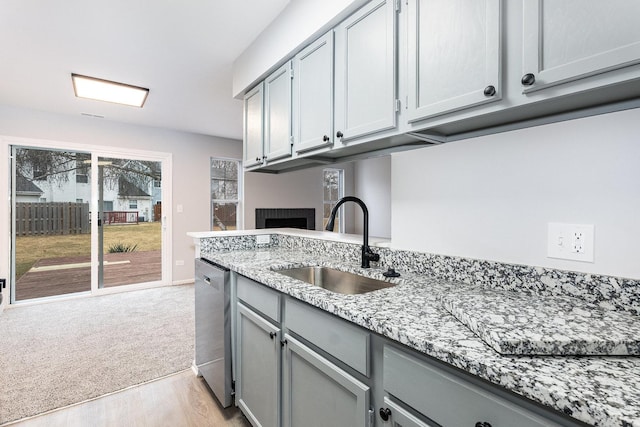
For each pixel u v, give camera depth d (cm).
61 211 398
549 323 79
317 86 160
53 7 179
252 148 226
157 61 245
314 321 116
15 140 357
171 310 358
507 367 62
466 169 128
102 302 386
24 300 378
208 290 196
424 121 111
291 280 137
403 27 117
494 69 89
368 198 712
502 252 117
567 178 101
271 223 597
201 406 189
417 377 80
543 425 58
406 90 116
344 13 141
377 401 92
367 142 138
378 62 126
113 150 422
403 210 154
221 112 377
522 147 111
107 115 390
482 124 111
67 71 262
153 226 468
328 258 193
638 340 68
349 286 164
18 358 241
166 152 467
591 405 51
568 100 84
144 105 351
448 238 135
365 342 94
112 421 175
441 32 103
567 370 62
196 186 497
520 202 112
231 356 179
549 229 105
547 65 80
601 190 94
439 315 92
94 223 414
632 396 52
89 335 286
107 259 430
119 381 212
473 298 104
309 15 160
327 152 166
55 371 223
